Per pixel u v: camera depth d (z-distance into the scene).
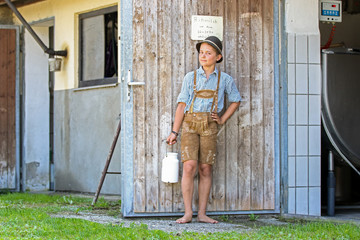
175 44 6.08
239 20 6.23
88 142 8.91
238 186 6.22
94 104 8.80
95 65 8.89
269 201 6.29
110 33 8.66
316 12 6.43
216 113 5.81
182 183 5.82
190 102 5.80
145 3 6.03
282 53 6.33
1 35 9.47
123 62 6.01
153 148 6.04
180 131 6.07
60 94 9.39
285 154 6.31
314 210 6.40
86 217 6.11
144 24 6.02
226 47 6.20
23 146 9.68
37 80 9.81
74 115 9.15
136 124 6.01
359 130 6.62
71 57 9.13
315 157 6.39
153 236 4.82
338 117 6.57
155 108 6.04
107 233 4.94
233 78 6.20
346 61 6.61
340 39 8.30
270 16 6.30
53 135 9.80
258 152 6.26
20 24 9.80
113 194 8.45
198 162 5.94
